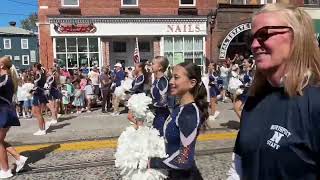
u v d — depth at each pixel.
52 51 20.55
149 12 21.27
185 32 21.58
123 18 20.80
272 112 1.60
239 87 8.45
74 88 14.82
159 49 21.50
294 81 1.54
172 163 3.02
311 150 1.48
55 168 6.98
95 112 14.75
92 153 8.04
